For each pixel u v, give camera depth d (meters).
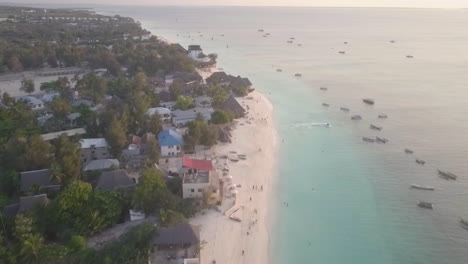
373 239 88.00
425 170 118.94
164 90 191.12
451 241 87.44
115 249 73.75
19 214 81.12
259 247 84.25
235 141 136.12
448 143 137.62
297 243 86.38
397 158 127.06
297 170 119.06
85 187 85.94
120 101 159.12
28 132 121.81
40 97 180.38
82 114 139.75
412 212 98.06
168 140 122.81
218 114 148.38
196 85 190.75
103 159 111.06
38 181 97.31
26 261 70.81
